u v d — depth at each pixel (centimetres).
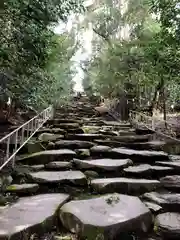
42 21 666
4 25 604
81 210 345
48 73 1103
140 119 1251
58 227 335
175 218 347
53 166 537
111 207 359
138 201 384
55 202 377
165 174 532
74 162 560
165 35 781
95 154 654
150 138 894
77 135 831
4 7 549
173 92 1279
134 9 1297
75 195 432
